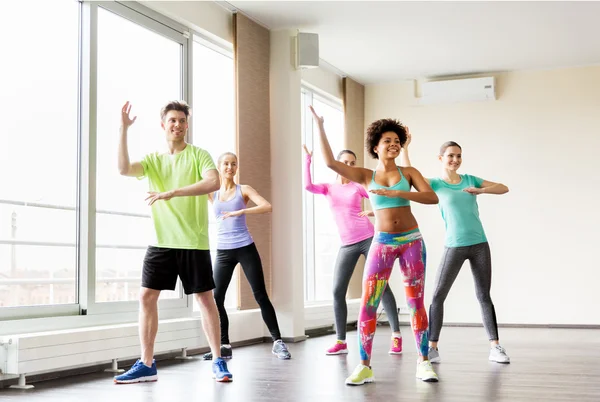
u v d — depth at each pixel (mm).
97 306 4438
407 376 3885
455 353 5117
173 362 4676
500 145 8227
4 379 3637
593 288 7824
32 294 6383
